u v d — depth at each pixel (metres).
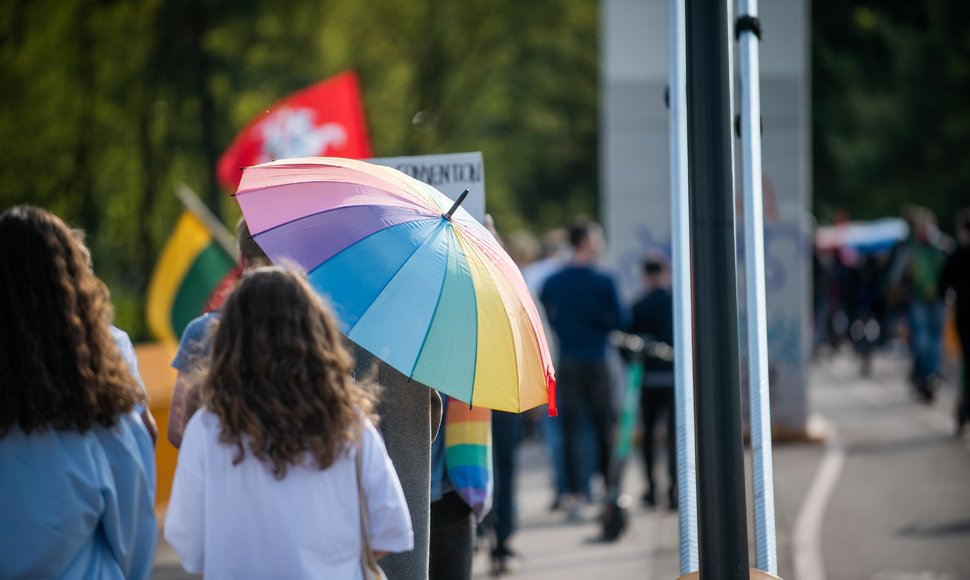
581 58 49.25
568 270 15.61
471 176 8.71
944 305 24.94
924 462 17.92
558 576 12.00
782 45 19.78
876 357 38.34
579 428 15.58
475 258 5.91
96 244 28.77
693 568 5.45
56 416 4.89
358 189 5.89
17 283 4.97
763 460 5.64
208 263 12.86
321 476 4.83
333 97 12.85
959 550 12.21
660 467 19.09
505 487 12.15
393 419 6.38
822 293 37.38
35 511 4.82
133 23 28.55
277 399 4.75
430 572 7.52
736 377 4.84
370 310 5.51
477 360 5.64
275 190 5.91
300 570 4.78
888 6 51.81
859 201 52.69
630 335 15.73
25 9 27.27
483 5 43.12
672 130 5.76
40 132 27.75
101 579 4.95
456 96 43.59
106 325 5.17
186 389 6.26
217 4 29.27
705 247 4.87
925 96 50.25
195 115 29.56
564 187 59.31
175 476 4.93
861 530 13.30
